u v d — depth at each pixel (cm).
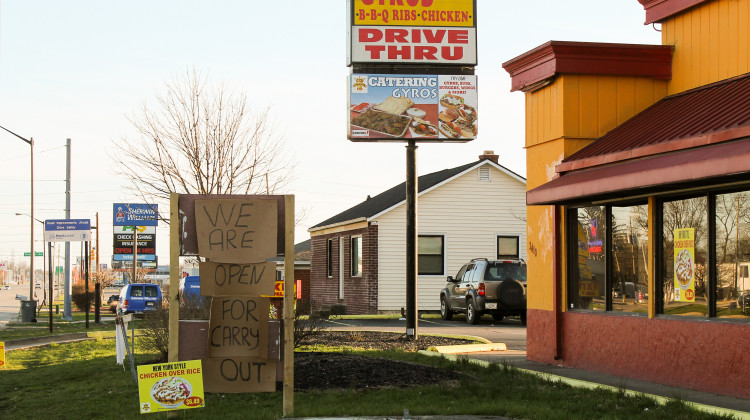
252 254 865
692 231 1049
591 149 1221
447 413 861
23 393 1152
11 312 4753
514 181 3253
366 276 3164
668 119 1130
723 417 807
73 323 3098
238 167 2250
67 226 2823
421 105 1730
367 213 3266
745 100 1005
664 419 816
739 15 1148
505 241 3228
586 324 1248
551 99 1320
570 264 1312
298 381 1085
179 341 856
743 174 921
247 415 855
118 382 1163
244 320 863
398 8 1722
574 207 1305
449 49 1728
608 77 1291
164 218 2264
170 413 848
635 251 1160
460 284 2534
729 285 980
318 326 1670
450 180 3184
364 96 1717
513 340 1828
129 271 6769
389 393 989
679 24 1284
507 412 859
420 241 3164
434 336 1838
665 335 1075
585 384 1044
